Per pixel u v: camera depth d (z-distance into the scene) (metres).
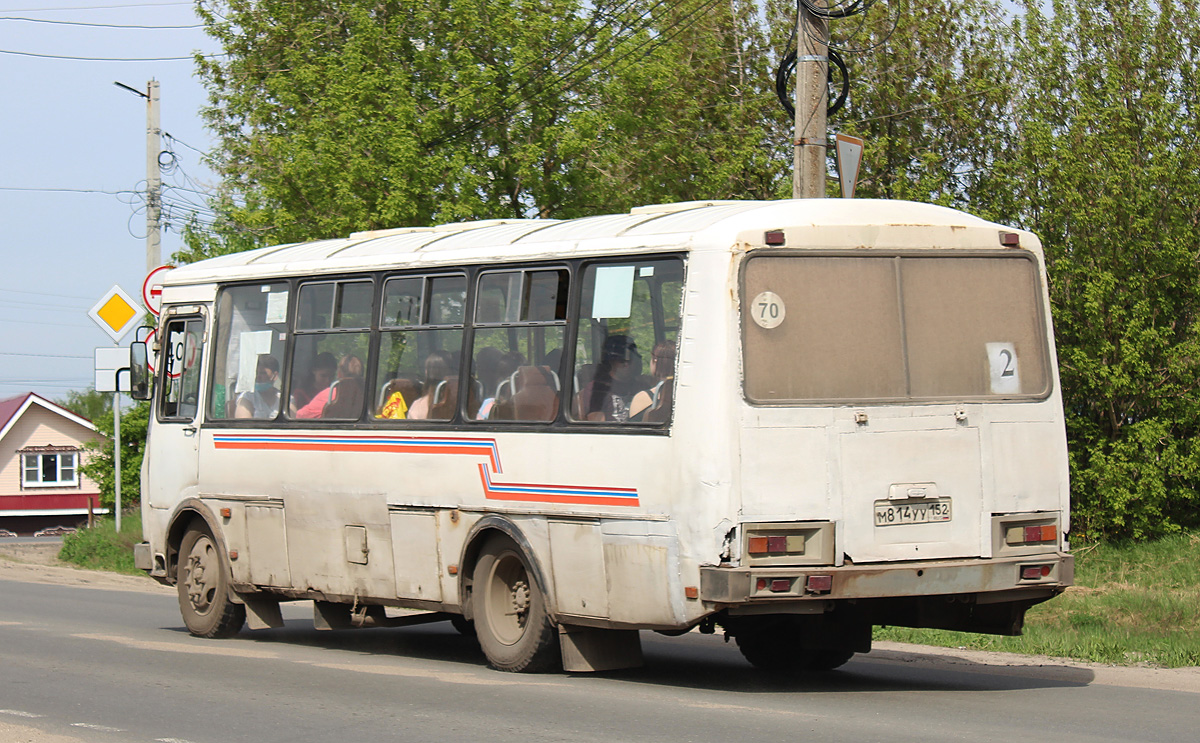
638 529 11.34
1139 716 10.41
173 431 16.64
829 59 18.19
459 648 15.64
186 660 13.91
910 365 11.45
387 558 13.84
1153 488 22.67
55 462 77.56
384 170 27.59
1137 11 24.67
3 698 11.48
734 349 10.90
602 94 29.19
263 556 15.37
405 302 13.90
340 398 14.47
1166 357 23.42
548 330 12.40
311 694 11.56
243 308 15.93
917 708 10.68
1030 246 12.12
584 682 12.15
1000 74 28.25
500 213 29.19
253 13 32.66
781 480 10.90
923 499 11.30
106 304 27.67
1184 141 24.16
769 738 9.33
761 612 10.91
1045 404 11.92
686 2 31.55
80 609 20.41
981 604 12.17
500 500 12.62
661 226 11.78
